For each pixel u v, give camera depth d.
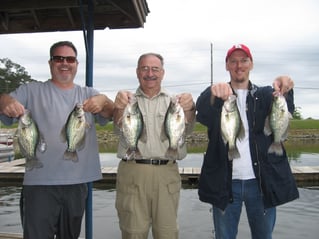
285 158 1.96
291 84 1.88
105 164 10.21
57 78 2.01
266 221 1.97
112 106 2.05
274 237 3.98
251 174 1.94
